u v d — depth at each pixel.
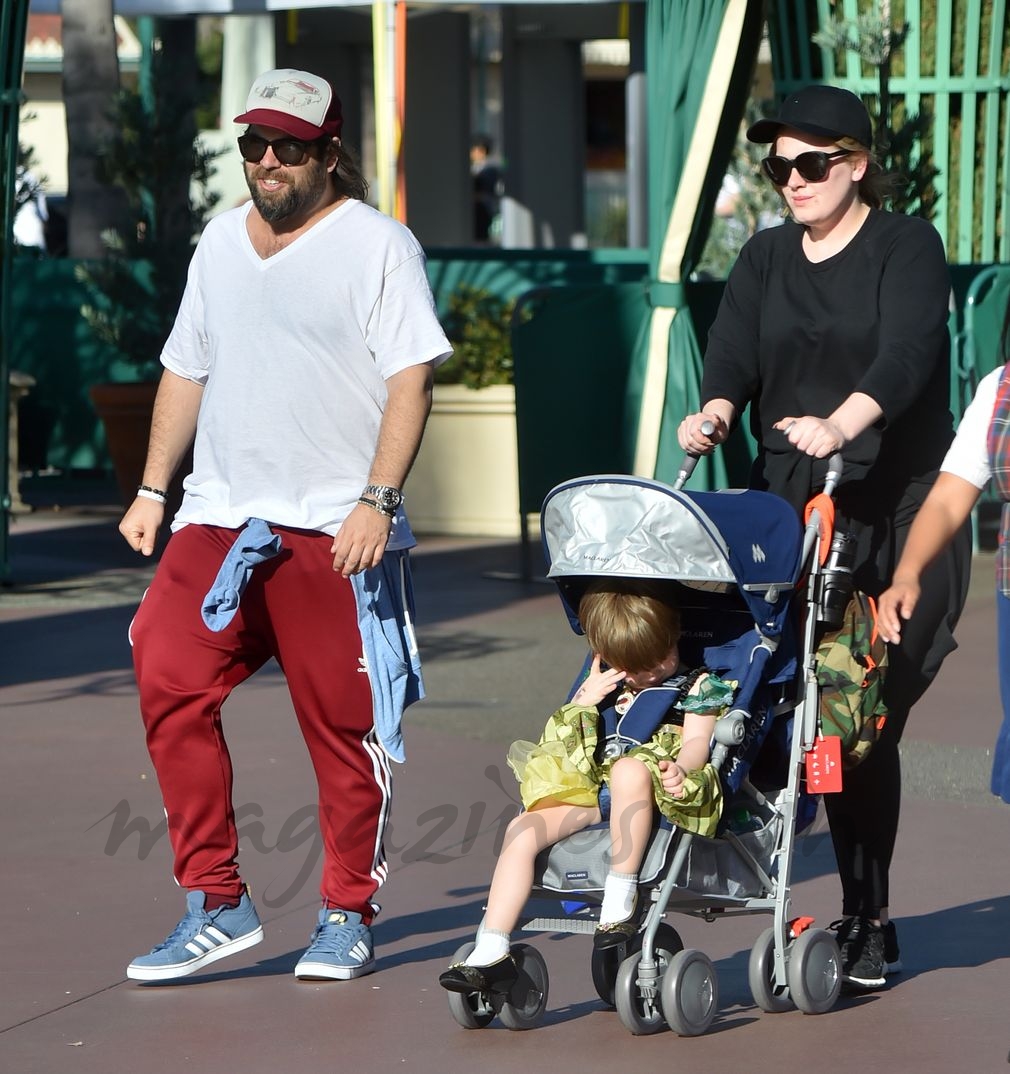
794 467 10.23
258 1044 9.27
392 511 10.02
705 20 22.03
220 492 10.40
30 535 28.94
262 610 10.33
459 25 46.41
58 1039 9.34
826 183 10.00
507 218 48.38
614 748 9.34
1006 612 8.83
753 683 9.41
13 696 17.70
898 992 10.05
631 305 23.97
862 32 24.41
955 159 25.67
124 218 32.56
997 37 25.30
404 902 11.81
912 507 10.19
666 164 22.53
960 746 15.54
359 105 46.53
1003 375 8.98
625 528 9.24
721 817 9.33
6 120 23.06
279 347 10.24
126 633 20.86
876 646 9.76
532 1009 9.50
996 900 11.62
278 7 31.27
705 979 9.36
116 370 35.38
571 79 47.97
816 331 10.16
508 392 28.25
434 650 19.81
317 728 10.37
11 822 13.42
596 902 9.53
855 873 10.15
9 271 23.48
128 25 63.19
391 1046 9.25
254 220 10.42
